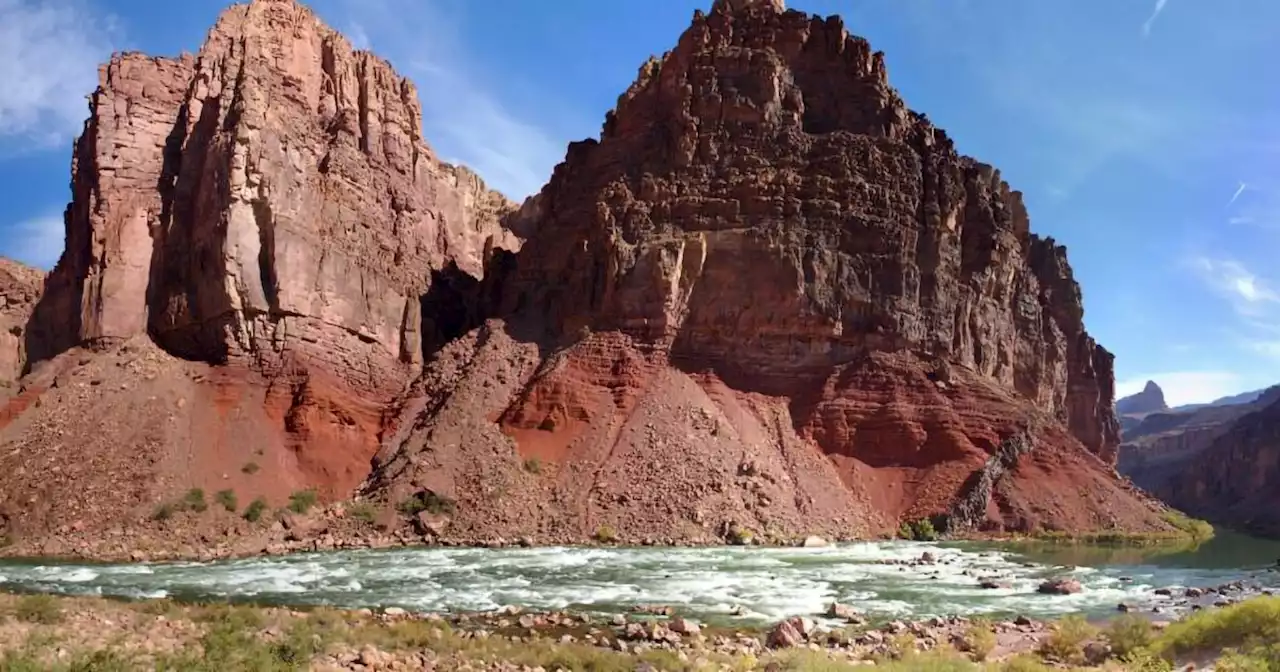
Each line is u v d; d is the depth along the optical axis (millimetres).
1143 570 44875
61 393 59000
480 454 58906
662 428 61625
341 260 71188
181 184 69438
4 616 21438
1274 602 22031
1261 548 62719
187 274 66750
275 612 25156
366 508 53469
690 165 75500
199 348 65562
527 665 20422
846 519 59844
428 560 44094
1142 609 32312
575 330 72250
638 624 26703
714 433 62188
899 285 72188
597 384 66000
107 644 18156
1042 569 44500
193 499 51812
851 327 71125
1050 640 24797
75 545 46625
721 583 37531
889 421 67000
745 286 70562
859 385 68688
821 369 70250
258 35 75188
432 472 56688
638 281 70812
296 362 64312
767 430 65875
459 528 52750
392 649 20984
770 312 70062
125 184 69625
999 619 30391
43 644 17562
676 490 56656
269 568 40844
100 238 67688
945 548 54750
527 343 72438
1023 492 64625
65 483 51438
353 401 66125
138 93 72188
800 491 60562
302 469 58906
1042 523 62656
